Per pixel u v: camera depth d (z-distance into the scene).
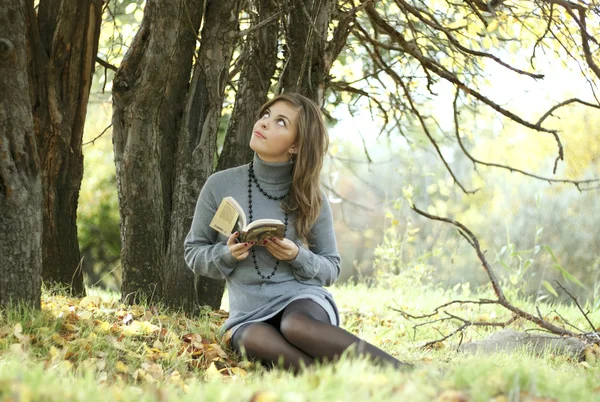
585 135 13.15
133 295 4.61
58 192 4.88
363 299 7.65
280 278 3.57
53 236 4.88
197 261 3.62
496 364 3.13
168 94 4.78
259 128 3.65
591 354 4.30
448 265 14.05
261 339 3.29
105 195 15.45
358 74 7.56
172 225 4.75
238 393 2.29
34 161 3.71
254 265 3.57
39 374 2.35
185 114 4.80
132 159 4.52
